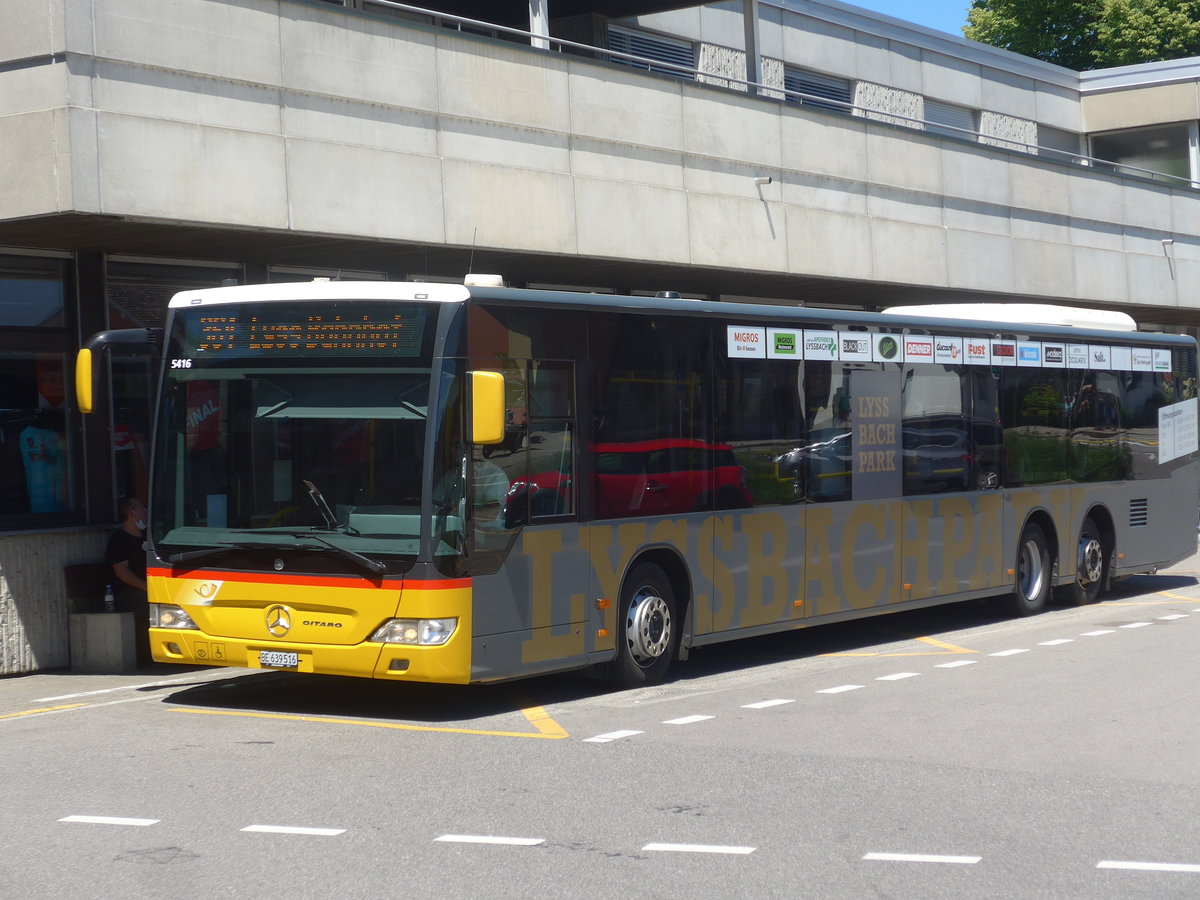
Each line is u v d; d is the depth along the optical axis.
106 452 13.94
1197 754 8.98
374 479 10.01
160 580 10.59
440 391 9.89
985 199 23.03
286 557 10.12
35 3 12.19
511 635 10.27
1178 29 42.09
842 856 6.66
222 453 10.47
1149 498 18.86
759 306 12.80
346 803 7.64
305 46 14.07
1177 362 19.59
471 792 7.91
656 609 11.70
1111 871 6.44
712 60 24.59
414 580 9.77
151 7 12.77
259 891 6.07
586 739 9.46
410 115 15.02
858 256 20.69
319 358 10.25
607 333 11.23
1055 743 9.32
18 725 10.23
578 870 6.40
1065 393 17.22
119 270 14.30
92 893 6.04
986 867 6.50
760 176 19.25
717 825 7.21
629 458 11.40
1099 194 25.36
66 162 12.10
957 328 15.37
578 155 16.84
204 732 9.77
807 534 13.19
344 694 11.55
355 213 14.41
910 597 14.50
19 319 13.52
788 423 13.02
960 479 15.31
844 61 27.11
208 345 10.60
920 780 8.26
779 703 10.88
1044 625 15.77
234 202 13.36
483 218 15.68
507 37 22.75
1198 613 16.80
